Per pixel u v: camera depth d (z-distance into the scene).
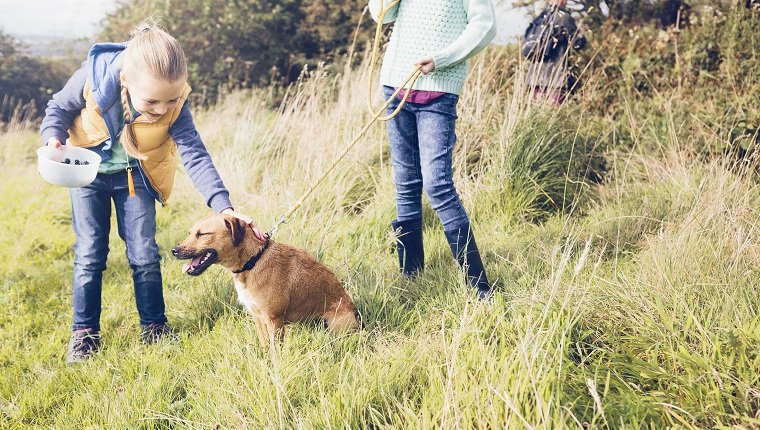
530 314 2.68
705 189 4.28
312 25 13.60
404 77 3.43
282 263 3.19
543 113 5.30
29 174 8.67
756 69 5.49
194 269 3.05
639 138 5.70
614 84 6.31
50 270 4.97
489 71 6.20
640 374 2.47
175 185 6.73
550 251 3.82
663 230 3.99
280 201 5.24
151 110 3.01
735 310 2.68
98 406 2.85
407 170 3.63
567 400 2.31
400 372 2.68
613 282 3.07
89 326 3.47
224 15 13.52
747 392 2.26
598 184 5.23
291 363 2.77
